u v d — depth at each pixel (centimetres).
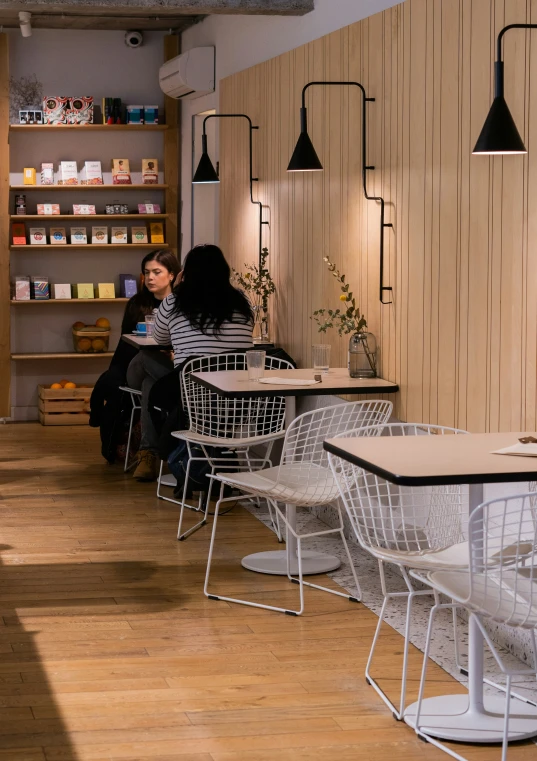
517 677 370
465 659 386
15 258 932
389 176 505
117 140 940
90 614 433
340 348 580
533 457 320
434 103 453
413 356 482
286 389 484
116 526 579
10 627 417
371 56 522
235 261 780
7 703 344
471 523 283
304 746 315
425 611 440
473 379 424
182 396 571
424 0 460
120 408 730
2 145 899
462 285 432
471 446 342
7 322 920
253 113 725
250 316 616
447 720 329
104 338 938
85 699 347
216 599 454
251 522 591
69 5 616
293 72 639
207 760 305
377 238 521
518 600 288
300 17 633
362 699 350
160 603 448
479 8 411
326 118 589
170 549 534
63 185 912
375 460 314
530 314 378
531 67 372
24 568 498
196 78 829
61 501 637
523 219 381
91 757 305
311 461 460
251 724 330
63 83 920
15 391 945
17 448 807
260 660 384
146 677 367
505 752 292
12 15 858
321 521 597
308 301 628
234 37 771
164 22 892
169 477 701
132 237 938
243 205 754
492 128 333
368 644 402
